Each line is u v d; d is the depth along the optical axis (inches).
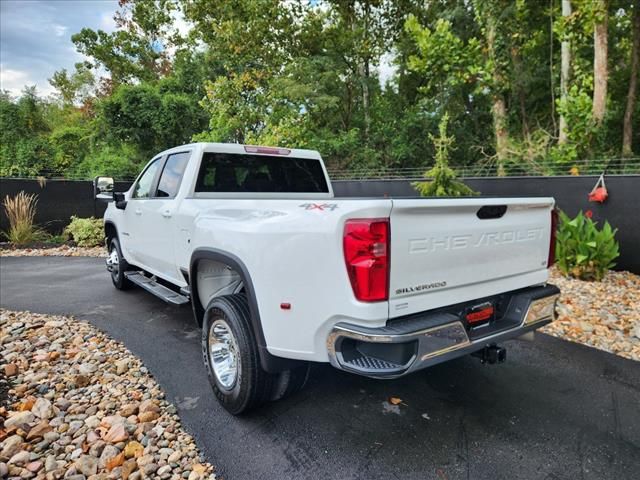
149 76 895.1
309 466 87.0
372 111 619.5
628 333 161.5
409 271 80.8
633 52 394.9
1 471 83.2
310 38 587.5
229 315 101.7
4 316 180.2
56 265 303.6
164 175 162.1
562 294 207.2
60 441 94.1
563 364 135.0
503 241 99.3
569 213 268.1
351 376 126.6
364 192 377.7
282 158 165.8
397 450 92.1
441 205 83.0
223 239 106.1
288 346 89.7
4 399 111.3
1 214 383.9
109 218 219.1
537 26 458.3
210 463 87.9
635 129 403.2
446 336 82.8
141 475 83.3
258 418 104.8
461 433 98.2
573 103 346.6
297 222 85.9
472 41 436.8
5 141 542.6
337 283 79.7
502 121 465.7
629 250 244.5
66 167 557.3
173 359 139.2
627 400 112.9
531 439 95.9
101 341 154.0
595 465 87.1
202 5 572.1
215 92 516.7
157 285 169.8
